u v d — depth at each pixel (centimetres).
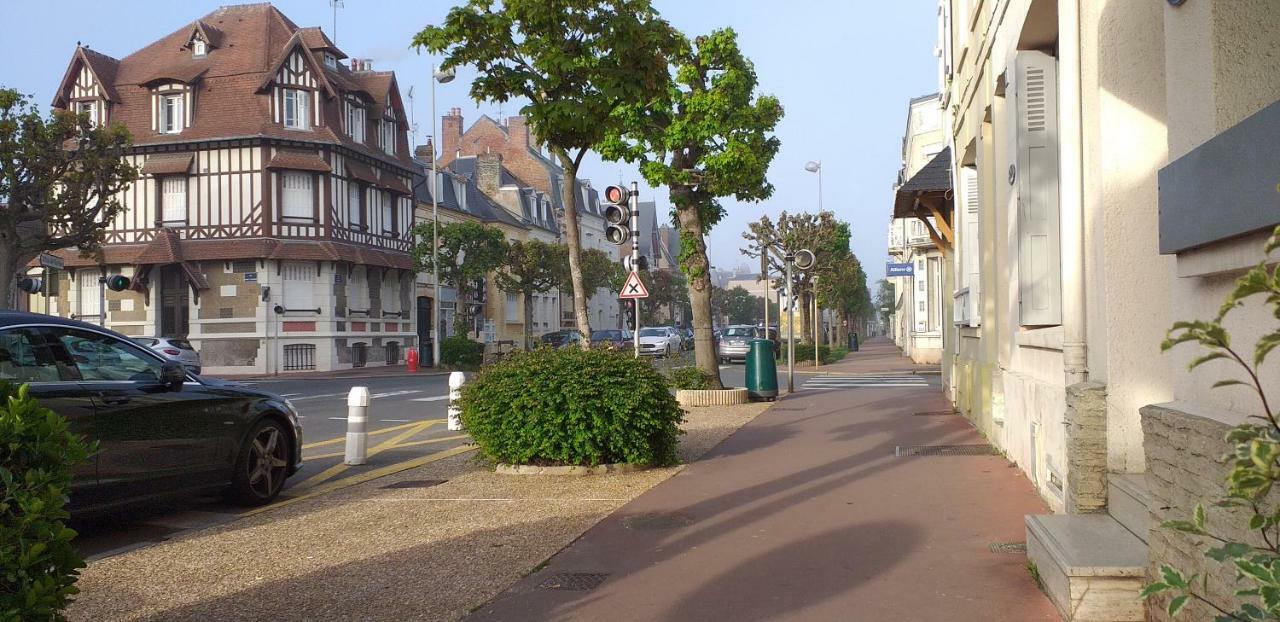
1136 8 557
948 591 515
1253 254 308
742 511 755
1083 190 635
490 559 621
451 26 928
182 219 4109
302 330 4131
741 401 1841
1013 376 928
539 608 513
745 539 656
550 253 5044
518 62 966
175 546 682
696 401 1822
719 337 4338
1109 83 562
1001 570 552
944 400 1808
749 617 486
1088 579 439
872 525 684
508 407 982
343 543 681
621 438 969
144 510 838
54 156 2700
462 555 634
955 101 1416
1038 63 778
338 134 4294
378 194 4662
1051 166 776
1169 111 390
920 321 4144
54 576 313
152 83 4166
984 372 1173
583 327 1030
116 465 705
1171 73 387
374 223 4616
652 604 514
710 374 1950
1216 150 324
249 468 839
